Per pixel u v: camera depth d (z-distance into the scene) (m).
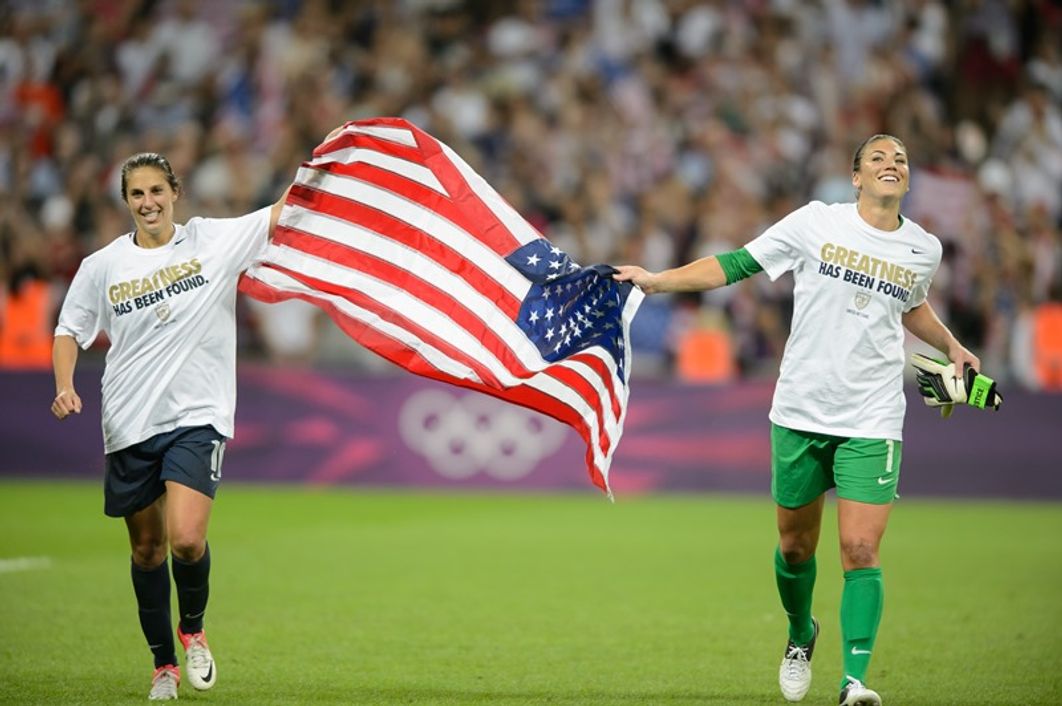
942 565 43.22
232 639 30.45
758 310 69.12
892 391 23.78
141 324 24.20
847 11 85.62
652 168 80.00
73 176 78.69
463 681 26.28
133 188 24.22
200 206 77.44
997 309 73.12
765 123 81.50
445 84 84.06
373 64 84.56
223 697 24.56
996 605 35.97
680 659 28.73
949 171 78.94
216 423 24.22
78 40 86.62
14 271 74.25
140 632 30.73
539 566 42.09
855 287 23.66
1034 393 62.22
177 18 86.75
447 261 27.66
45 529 48.81
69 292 24.72
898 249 23.67
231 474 65.12
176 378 24.14
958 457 62.66
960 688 26.11
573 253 74.69
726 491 62.78
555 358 27.08
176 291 24.28
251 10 86.38
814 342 23.89
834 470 23.92
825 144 81.38
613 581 39.38
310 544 46.44
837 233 23.91
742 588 38.28
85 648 28.97
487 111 82.19
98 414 65.00
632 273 25.83
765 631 32.03
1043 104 84.56
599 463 26.59
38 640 29.80
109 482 24.56
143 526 24.41
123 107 83.25
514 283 27.52
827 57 84.44
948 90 85.00
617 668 27.73
